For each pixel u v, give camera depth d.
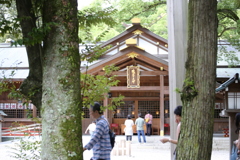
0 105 23.80
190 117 3.97
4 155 12.87
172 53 6.75
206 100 3.93
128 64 21.70
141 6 14.38
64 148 3.58
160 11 22.22
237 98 7.75
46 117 3.65
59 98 3.65
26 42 3.57
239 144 4.79
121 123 23.36
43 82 3.75
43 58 3.78
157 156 13.73
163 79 21.08
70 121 3.63
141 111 23.41
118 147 13.87
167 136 21.09
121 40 22.84
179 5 6.74
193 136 3.94
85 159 12.24
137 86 20.95
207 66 3.95
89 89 5.20
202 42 3.97
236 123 4.99
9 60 24.70
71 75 3.71
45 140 3.63
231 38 13.30
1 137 20.00
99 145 4.73
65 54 3.71
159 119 23.17
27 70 23.48
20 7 3.98
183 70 6.60
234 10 12.12
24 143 6.25
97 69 20.22
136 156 13.67
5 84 4.63
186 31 6.71
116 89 21.03
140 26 22.42
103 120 4.79
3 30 3.72
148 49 23.03
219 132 22.56
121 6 14.24
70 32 3.78
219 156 13.37
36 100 4.14
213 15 4.01
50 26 3.75
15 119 23.56
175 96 6.56
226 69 22.98
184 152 3.98
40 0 3.95
